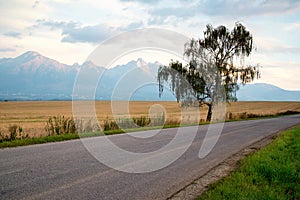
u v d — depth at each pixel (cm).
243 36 3966
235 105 9988
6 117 4850
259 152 1123
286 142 1536
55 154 998
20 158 912
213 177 770
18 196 559
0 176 692
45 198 555
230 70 4031
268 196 599
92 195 586
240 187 652
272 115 5841
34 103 10625
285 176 784
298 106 9750
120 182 690
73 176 721
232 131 2177
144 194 612
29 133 1634
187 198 596
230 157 1069
